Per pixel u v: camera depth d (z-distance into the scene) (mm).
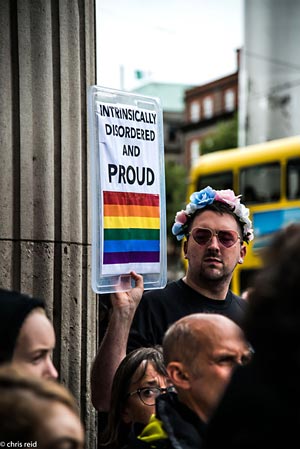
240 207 4363
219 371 2453
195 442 2420
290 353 1828
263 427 1804
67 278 4102
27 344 2393
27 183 3998
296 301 1869
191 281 4305
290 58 39875
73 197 4168
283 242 1953
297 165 17875
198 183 19953
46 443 1727
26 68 4043
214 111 72875
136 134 3875
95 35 4422
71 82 4207
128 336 4090
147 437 2482
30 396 1754
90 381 3930
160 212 3961
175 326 2549
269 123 37688
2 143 3951
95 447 4148
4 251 3918
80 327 4156
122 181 3799
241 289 17922
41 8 4109
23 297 2451
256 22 41094
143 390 3404
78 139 4223
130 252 3812
